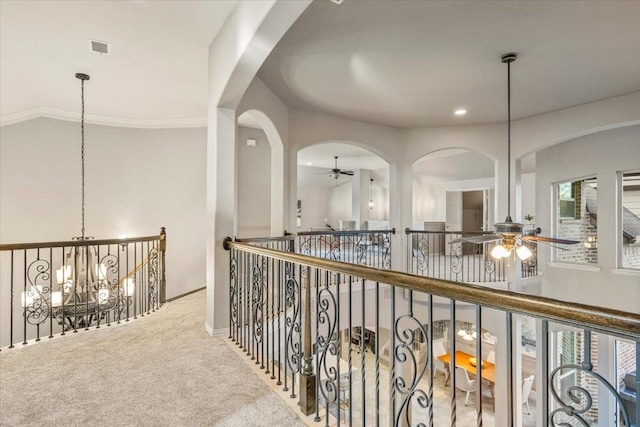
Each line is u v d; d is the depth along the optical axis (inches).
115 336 128.1
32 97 180.2
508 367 42.3
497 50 129.7
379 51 130.2
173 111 207.0
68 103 190.9
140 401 83.4
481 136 229.0
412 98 180.7
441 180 394.3
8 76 153.4
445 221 390.9
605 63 140.1
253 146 236.1
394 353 57.8
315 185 496.1
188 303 180.4
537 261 254.5
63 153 206.8
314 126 204.1
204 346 118.0
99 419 76.1
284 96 178.2
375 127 229.5
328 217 517.0
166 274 224.2
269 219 241.6
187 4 104.7
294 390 87.7
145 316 155.0
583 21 110.1
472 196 412.5
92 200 214.2
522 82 159.3
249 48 96.4
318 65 142.1
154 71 150.3
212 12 109.1
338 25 112.4
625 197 209.2
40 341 122.7
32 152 198.7
